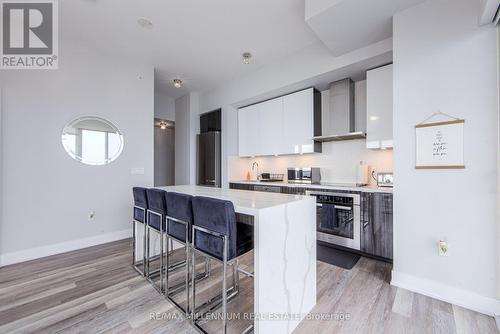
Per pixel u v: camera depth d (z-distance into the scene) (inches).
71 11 97.0
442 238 74.2
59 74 115.9
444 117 73.5
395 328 61.5
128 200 139.6
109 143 132.5
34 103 109.3
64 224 117.6
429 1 75.7
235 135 180.9
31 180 108.6
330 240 118.9
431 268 76.3
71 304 72.7
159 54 134.1
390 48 97.3
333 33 93.7
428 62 76.1
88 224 125.1
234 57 137.0
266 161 179.3
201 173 192.1
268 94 151.0
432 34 75.3
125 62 137.9
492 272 66.6
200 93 199.9
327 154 144.6
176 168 213.9
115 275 91.9
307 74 125.6
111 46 125.0
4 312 68.6
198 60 141.1
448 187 73.1
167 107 211.2
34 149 109.3
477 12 67.8
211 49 128.3
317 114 141.2
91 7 94.7
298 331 61.6
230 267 98.9
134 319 65.8
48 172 113.1
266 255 55.3
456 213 71.9
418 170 78.3
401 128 81.3
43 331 61.1
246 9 95.8
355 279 87.9
